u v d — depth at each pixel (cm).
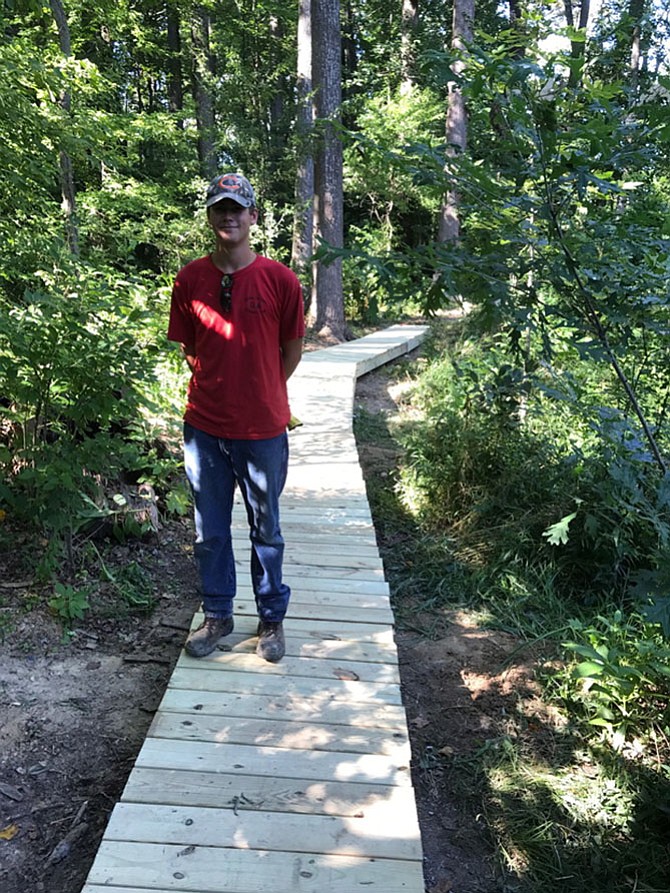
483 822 245
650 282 227
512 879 224
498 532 441
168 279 638
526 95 210
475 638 358
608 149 204
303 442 625
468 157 237
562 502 420
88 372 322
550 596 381
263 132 1744
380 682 278
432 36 2105
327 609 334
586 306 235
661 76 203
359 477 535
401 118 1781
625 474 244
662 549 239
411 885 189
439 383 866
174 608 353
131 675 299
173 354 561
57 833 224
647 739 279
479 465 485
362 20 2614
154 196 1120
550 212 218
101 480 393
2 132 453
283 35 2152
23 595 326
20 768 245
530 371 420
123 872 188
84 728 267
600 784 261
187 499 438
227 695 265
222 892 184
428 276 236
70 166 563
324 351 1131
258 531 271
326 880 189
